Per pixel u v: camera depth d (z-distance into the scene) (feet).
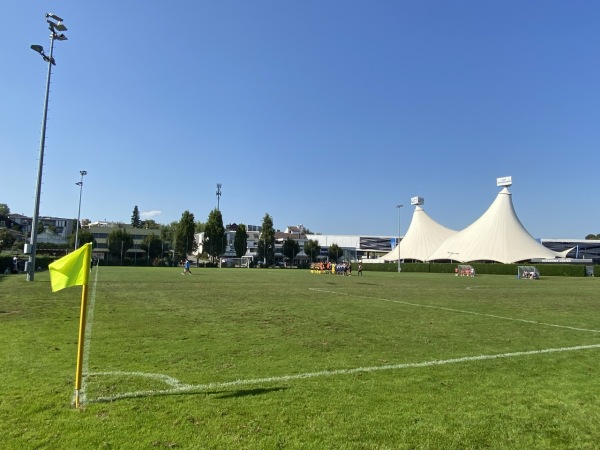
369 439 12.69
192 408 14.78
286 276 131.13
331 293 67.87
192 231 281.33
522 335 31.71
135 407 14.74
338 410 14.97
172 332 29.63
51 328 30.25
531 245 221.87
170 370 19.66
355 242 422.41
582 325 37.29
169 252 319.68
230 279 105.19
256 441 12.30
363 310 45.39
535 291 81.51
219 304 48.55
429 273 197.57
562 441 13.03
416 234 281.54
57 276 15.10
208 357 22.43
